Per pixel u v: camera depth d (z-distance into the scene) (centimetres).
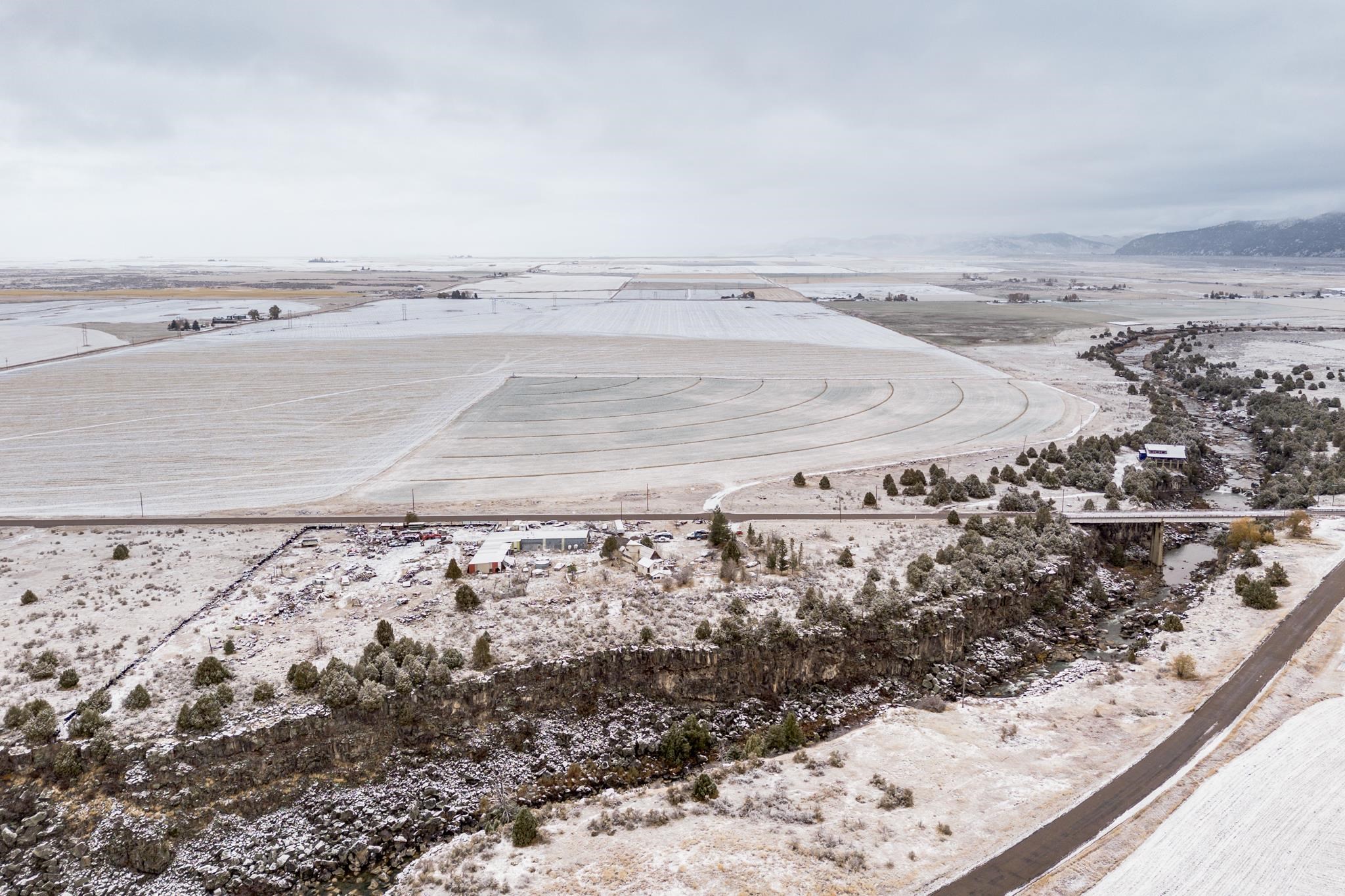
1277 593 9550
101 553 10144
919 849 5531
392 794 6475
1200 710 7200
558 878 5359
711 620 8281
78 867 5691
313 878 5806
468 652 7594
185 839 5925
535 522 11112
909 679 8338
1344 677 7675
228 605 8681
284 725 6531
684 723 7281
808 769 6631
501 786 6656
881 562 9925
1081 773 6384
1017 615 9362
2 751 6200
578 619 8288
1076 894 5062
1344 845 5428
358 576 9319
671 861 5462
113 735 6372
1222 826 5650
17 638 7975
